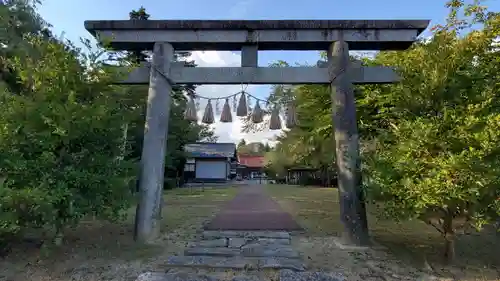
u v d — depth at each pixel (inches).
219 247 162.4
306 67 191.0
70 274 124.3
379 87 235.1
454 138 119.5
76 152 149.7
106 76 158.1
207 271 127.8
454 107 131.8
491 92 126.3
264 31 191.5
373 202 147.6
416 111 142.4
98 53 158.1
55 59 144.6
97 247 162.4
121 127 163.6
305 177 1029.2
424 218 131.1
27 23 254.4
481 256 148.1
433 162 119.7
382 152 141.6
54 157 138.6
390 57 246.1
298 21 189.2
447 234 136.6
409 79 147.1
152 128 185.2
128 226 219.8
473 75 134.2
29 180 131.9
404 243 173.3
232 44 195.5
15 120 132.5
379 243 173.3
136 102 373.1
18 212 127.1
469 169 110.9
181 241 176.6
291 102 216.1
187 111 201.5
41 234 179.5
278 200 440.8
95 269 129.6
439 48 138.6
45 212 130.0
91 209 145.9
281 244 169.3
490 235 184.9
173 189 738.8
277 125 205.3
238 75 190.4
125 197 157.4
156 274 122.1
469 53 143.5
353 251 156.7
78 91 152.2
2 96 140.6
